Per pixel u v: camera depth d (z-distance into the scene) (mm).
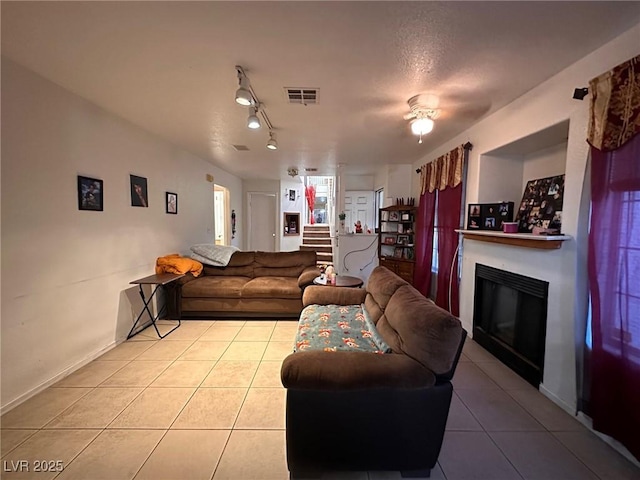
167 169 3914
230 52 1783
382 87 2240
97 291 2684
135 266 3248
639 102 1478
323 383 1378
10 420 1839
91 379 2322
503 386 2291
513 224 2484
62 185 2307
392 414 1425
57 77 2123
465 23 1506
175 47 1736
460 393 2193
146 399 2074
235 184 7145
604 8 1390
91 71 2031
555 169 2588
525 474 1504
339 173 5566
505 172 3020
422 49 1745
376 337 2016
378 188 6379
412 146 4051
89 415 1898
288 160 5145
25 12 1423
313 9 1404
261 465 1543
